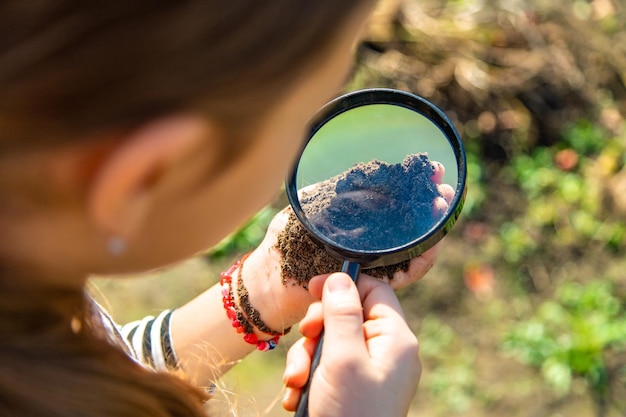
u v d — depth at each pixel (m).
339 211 0.42
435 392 1.03
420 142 0.42
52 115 0.26
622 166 1.18
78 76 0.25
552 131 1.21
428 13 1.29
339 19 0.28
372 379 0.38
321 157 0.42
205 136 0.27
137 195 0.27
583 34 1.28
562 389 1.02
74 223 0.28
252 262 0.48
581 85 1.24
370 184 0.42
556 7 1.30
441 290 1.10
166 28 0.25
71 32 0.25
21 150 0.26
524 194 1.17
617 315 1.07
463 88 1.22
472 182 1.17
